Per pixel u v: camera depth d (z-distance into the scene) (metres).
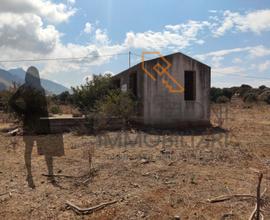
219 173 6.85
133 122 17.05
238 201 5.10
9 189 5.79
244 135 13.41
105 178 6.44
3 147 10.55
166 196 5.33
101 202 5.08
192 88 17.47
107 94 18.08
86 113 16.72
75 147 10.23
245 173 6.90
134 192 5.54
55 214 4.67
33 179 6.42
